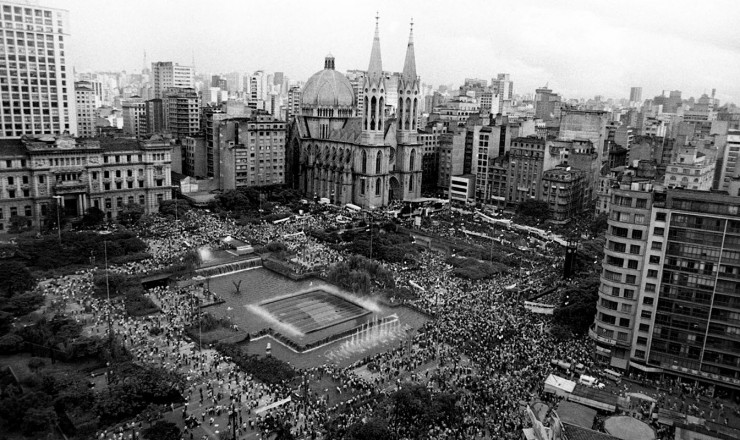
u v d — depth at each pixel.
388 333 161.62
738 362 129.62
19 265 164.00
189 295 176.00
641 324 138.75
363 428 103.00
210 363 135.88
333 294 191.25
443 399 113.00
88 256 195.50
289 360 144.12
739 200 126.69
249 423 111.56
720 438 108.69
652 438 108.75
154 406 112.12
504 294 184.62
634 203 136.25
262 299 184.12
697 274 131.12
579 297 164.62
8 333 140.00
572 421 111.69
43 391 114.94
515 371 134.00
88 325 148.62
